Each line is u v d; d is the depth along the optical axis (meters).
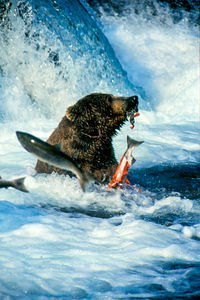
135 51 30.84
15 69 20.97
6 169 13.13
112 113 11.59
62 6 23.83
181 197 11.58
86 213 10.06
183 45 31.72
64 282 6.12
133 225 8.74
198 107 25.38
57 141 12.02
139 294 5.91
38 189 11.45
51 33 22.08
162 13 34.97
